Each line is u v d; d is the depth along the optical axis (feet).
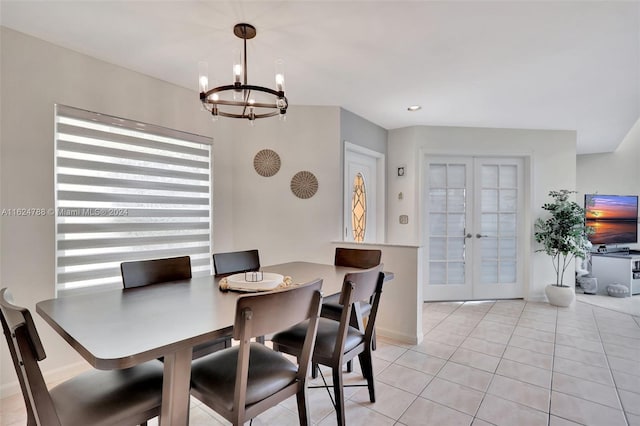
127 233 8.80
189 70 8.77
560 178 14.53
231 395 4.08
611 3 5.86
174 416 3.76
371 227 14.10
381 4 5.95
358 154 13.21
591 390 7.02
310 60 8.19
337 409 5.46
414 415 6.16
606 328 10.91
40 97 7.23
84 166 8.00
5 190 6.78
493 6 5.99
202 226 10.48
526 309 13.12
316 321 4.55
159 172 9.45
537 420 6.00
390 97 10.79
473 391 6.98
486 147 14.34
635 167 17.39
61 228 7.65
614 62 8.22
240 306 3.65
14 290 6.91
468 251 14.51
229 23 6.59
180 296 5.43
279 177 11.39
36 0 5.84
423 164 14.23
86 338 3.58
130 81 8.72
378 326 10.21
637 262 16.17
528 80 9.37
